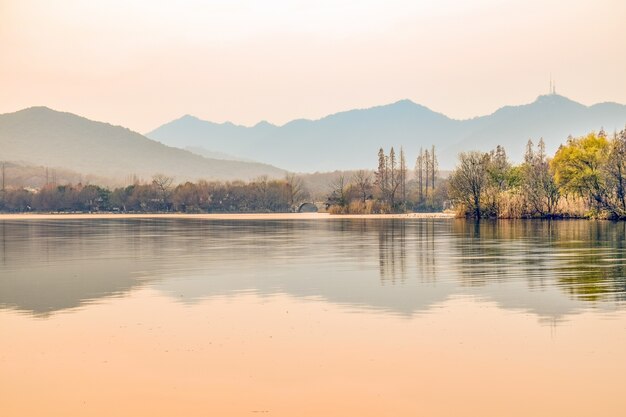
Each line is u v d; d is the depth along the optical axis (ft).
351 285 134.82
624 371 73.92
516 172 504.84
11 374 75.31
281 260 184.55
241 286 135.13
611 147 418.10
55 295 126.00
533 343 85.56
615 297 117.60
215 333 92.89
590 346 83.82
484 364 77.00
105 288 134.21
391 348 83.97
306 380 72.49
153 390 70.03
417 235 290.15
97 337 91.25
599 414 62.75
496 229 329.93
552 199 449.48
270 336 90.84
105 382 72.54
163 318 103.35
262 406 65.51
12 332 94.48
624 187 414.00
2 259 193.36
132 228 387.14
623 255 188.55
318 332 92.84
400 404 65.57
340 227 379.14
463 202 490.90
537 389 68.90
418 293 123.85
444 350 82.89
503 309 107.55
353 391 69.05
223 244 248.73
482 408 64.39
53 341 89.25
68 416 63.72
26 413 64.44
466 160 485.97
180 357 81.20
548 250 206.08
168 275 153.28
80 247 238.68
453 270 156.97
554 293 122.21
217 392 69.26
